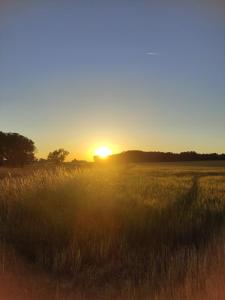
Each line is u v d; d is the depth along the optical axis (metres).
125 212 11.30
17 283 7.68
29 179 15.55
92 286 7.64
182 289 6.82
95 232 10.09
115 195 13.41
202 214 12.27
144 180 23.52
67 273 8.28
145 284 7.32
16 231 9.98
